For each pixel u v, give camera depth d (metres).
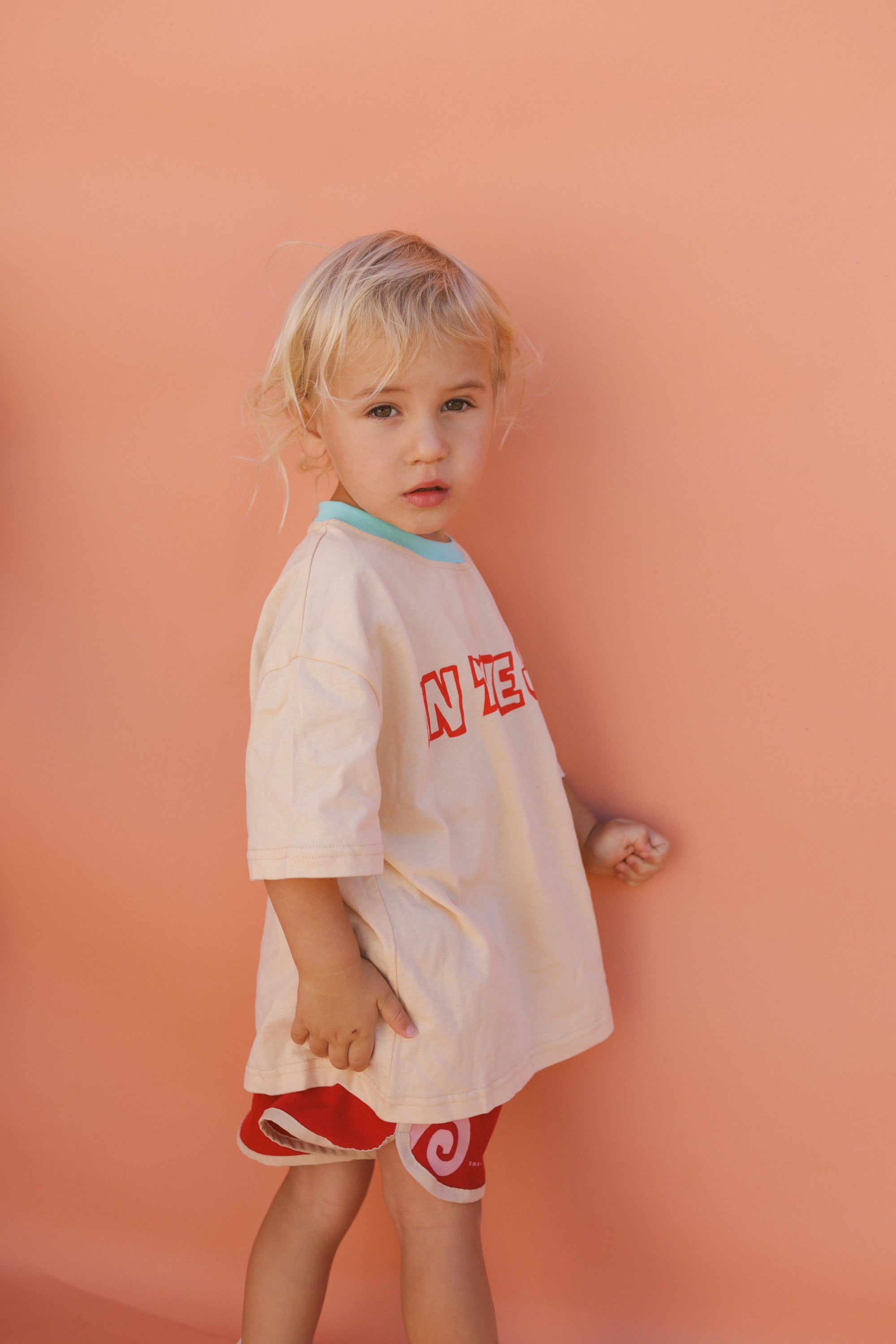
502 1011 0.98
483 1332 0.95
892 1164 1.14
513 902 1.05
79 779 1.27
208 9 1.15
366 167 1.14
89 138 1.19
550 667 1.17
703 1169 1.18
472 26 1.10
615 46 1.07
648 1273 1.21
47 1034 1.30
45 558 1.25
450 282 0.95
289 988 1.00
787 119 1.05
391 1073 0.93
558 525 1.15
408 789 0.96
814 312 1.07
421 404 0.93
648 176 1.08
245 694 1.22
